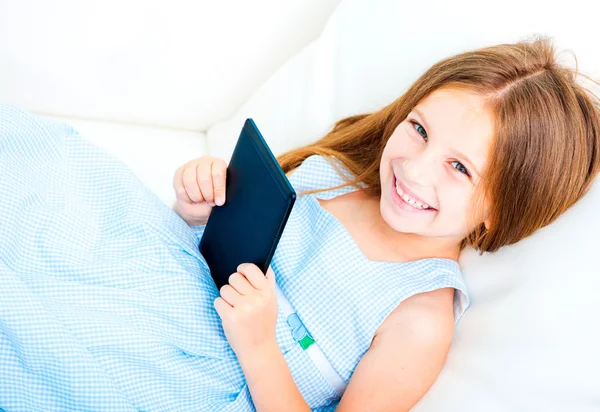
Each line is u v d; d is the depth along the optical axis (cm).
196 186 83
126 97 111
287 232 87
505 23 87
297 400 72
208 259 80
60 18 98
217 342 73
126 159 109
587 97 77
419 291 79
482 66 75
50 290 67
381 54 99
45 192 73
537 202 75
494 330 75
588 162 76
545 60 77
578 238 73
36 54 101
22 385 67
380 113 91
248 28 108
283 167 97
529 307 73
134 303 70
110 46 103
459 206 75
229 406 72
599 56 81
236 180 73
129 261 72
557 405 65
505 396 69
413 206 78
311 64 106
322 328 79
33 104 108
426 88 80
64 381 65
